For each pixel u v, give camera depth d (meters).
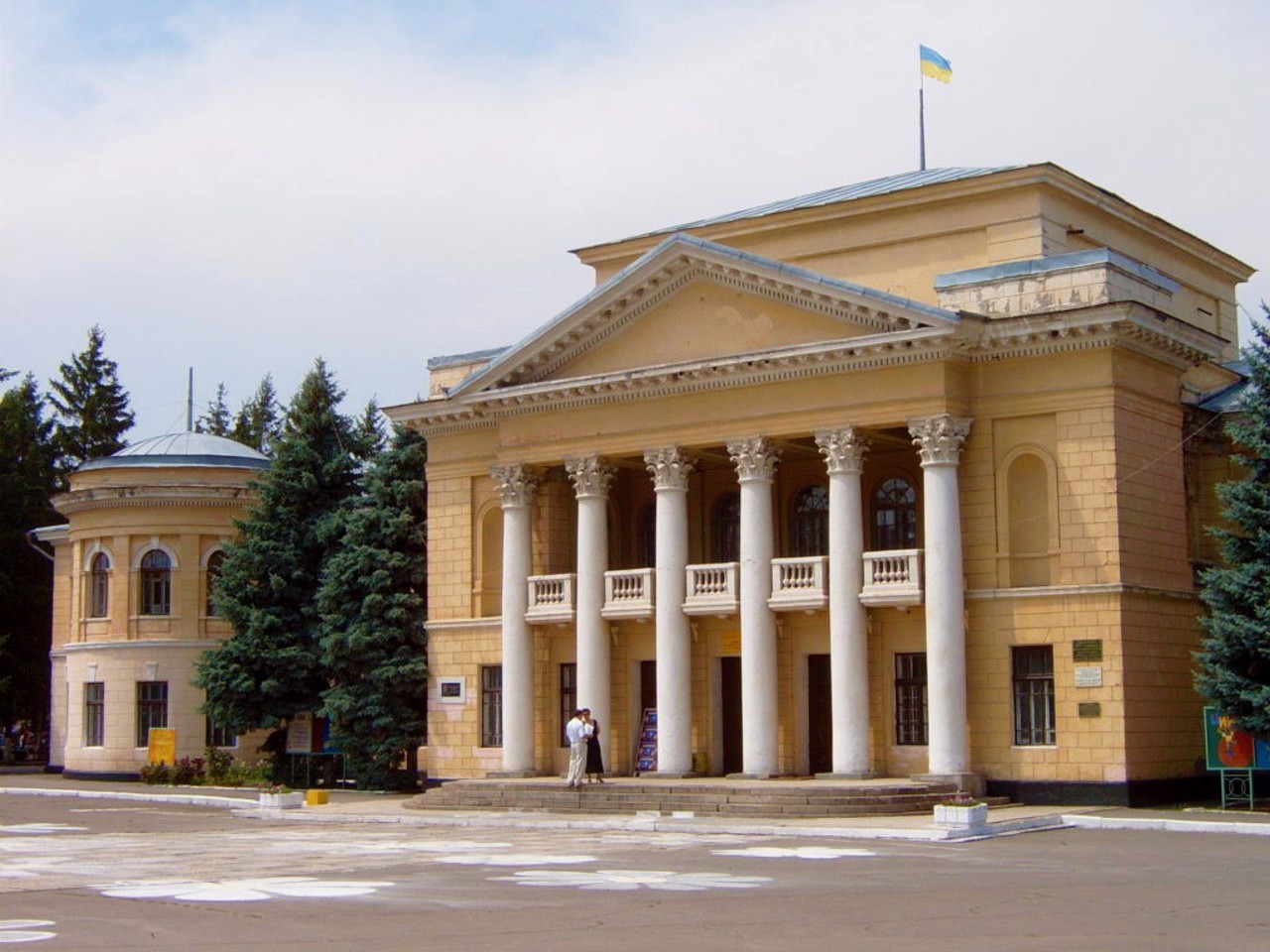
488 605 48.84
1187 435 42.78
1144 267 40.91
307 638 55.31
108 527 61.97
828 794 37.19
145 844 33.41
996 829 32.62
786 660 43.16
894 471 43.69
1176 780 39.16
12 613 76.88
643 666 46.16
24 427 85.44
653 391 43.91
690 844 32.03
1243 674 36.75
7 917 20.84
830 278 40.81
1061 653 38.53
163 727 60.66
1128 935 18.42
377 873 26.61
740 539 44.91
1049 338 38.94
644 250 50.50
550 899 22.38
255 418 107.12
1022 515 39.59
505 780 43.75
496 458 48.75
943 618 38.97
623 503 48.75
